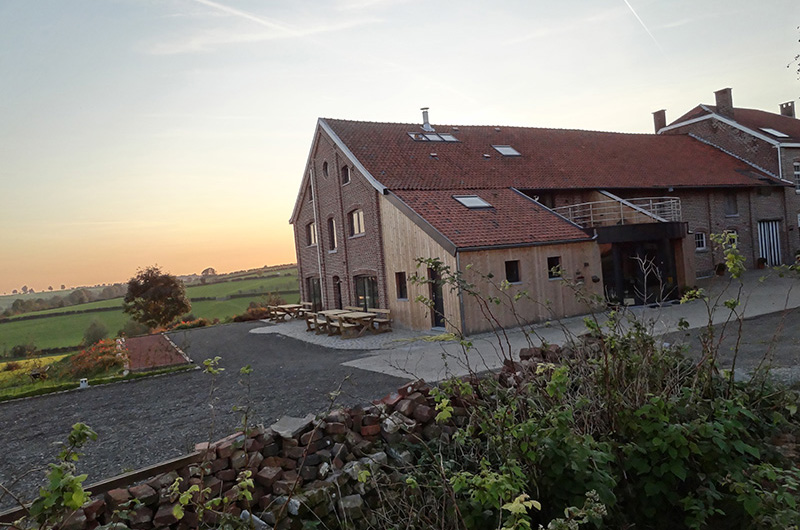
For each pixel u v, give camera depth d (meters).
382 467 4.64
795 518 3.12
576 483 3.50
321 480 4.43
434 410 5.16
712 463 3.81
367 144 20.52
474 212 16.81
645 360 4.43
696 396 4.18
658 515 3.86
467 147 22.17
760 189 26.02
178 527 4.00
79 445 2.80
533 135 24.95
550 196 20.58
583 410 4.20
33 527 3.20
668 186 22.34
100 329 30.12
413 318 16.61
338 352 14.02
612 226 17.12
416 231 16.02
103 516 3.85
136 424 7.98
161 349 17.53
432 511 3.80
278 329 20.95
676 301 17.45
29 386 13.96
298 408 7.80
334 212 21.97
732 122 27.86
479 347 12.11
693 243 18.91
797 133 29.20
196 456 4.41
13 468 6.42
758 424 4.46
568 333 5.43
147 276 29.45
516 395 4.21
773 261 26.23
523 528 2.46
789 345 8.94
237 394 9.39
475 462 4.18
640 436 3.92
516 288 15.18
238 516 4.00
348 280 21.08
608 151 24.83
